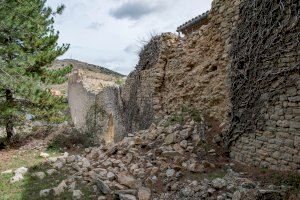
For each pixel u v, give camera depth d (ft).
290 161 20.42
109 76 100.99
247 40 25.11
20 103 49.29
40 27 47.62
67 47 51.55
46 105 49.24
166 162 26.17
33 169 30.83
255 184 19.51
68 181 25.62
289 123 20.68
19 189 25.17
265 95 22.93
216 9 32.32
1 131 58.85
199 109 33.81
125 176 24.35
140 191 21.81
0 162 36.09
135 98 51.90
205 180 21.36
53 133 52.11
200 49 36.32
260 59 23.52
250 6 24.93
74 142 48.39
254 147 23.80
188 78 36.99
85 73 92.73
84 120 78.13
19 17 45.06
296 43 20.21
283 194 17.40
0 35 45.01
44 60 48.70
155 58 46.73
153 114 43.57
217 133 28.84
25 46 48.01
